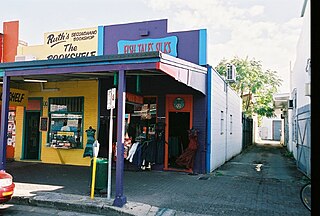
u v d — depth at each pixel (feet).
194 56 39.78
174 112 41.39
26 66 29.63
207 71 39.40
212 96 40.93
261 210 23.22
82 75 37.11
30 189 28.78
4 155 30.04
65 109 46.68
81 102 45.78
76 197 25.68
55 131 47.03
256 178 36.86
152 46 41.39
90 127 44.19
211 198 26.48
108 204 23.62
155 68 24.79
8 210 23.77
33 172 38.68
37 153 48.60
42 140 47.62
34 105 48.57
